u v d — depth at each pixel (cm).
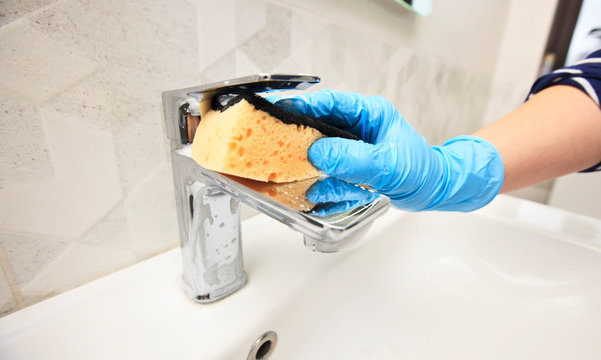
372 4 45
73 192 23
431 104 72
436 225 47
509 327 36
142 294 26
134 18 23
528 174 34
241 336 22
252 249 33
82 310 23
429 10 53
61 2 19
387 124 28
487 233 44
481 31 85
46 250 23
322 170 22
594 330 34
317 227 14
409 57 58
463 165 31
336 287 33
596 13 88
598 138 33
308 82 14
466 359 33
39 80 20
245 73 32
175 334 22
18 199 21
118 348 21
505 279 41
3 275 21
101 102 23
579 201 90
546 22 97
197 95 17
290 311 27
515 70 105
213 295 25
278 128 18
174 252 31
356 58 46
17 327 21
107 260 27
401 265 44
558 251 39
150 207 29
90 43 21
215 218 23
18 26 18
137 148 26
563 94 34
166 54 25
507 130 34
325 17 38
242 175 17
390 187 26
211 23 28
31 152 20
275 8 32
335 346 31
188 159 20
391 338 34
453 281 42
